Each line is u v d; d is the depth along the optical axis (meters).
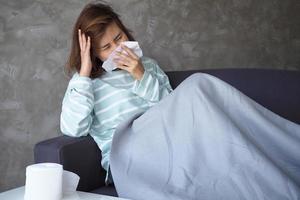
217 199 1.10
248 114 1.25
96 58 1.55
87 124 1.40
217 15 2.37
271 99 1.51
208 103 1.23
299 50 2.82
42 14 1.77
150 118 1.31
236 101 1.27
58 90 1.85
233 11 2.44
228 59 2.46
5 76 1.71
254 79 1.56
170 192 1.12
